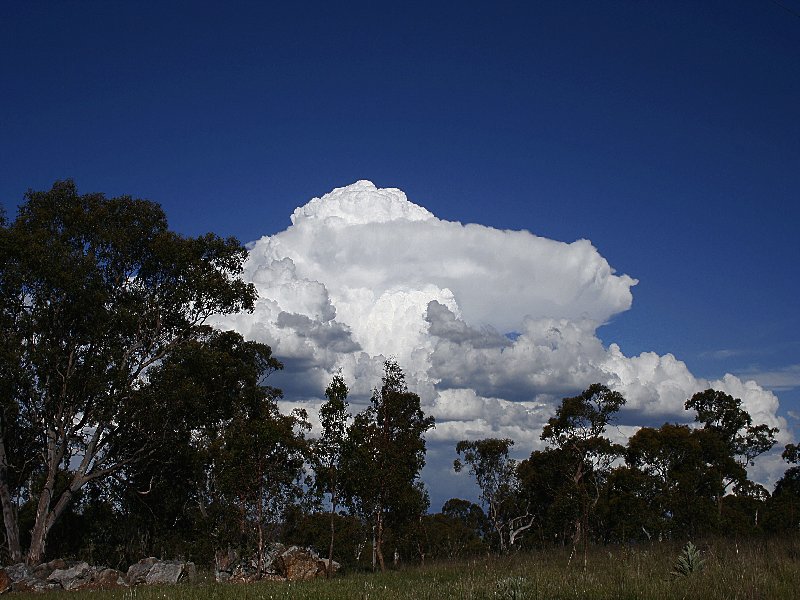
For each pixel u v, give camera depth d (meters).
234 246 40.59
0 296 34.72
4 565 36.12
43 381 35.84
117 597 19.34
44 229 35.62
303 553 33.72
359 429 33.06
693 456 56.09
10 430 37.91
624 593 13.52
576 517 49.56
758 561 18.25
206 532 38.88
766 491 60.91
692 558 16.58
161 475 41.06
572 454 51.56
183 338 40.09
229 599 16.44
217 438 39.53
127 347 39.09
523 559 28.64
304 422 35.25
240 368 40.69
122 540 49.41
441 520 66.12
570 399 52.12
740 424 62.28
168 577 29.64
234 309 40.56
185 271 38.94
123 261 38.91
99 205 38.38
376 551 38.72
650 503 54.53
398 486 37.19
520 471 55.28
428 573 24.45
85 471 37.50
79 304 35.00
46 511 35.84
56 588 28.48
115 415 36.88
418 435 40.34
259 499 32.88
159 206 39.50
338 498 32.41
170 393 35.94
